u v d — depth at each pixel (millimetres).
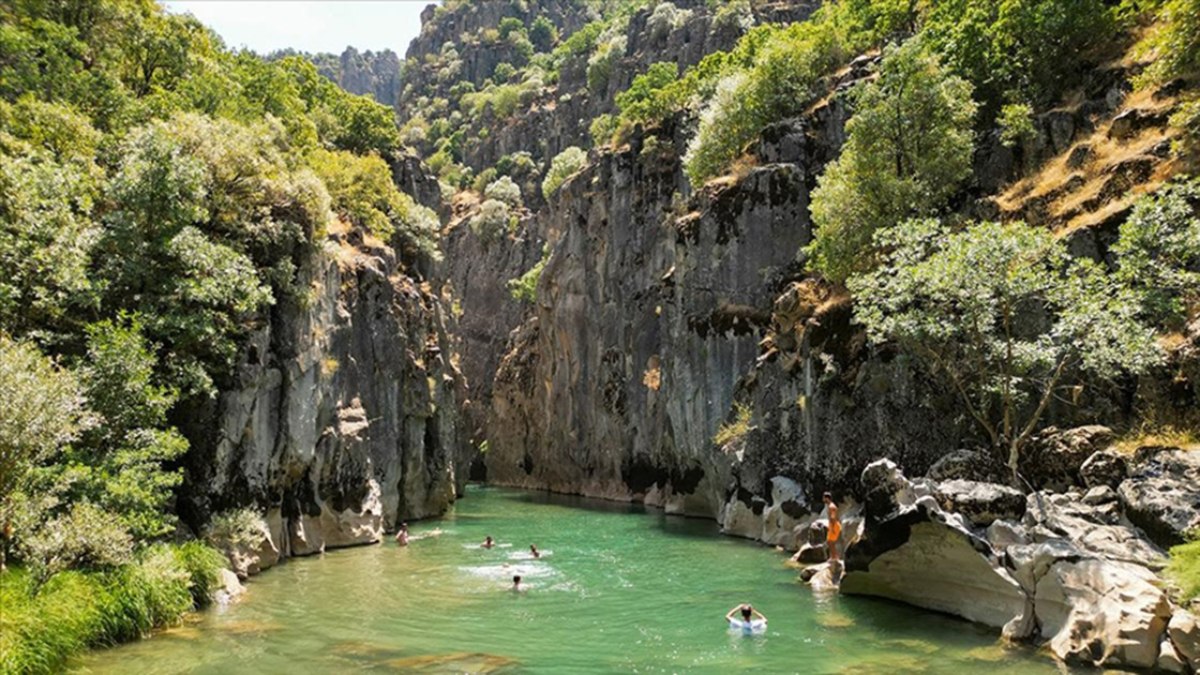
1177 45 22625
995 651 15523
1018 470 20875
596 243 58781
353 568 25547
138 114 27766
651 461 50188
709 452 38781
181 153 24125
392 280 39562
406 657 15383
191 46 37094
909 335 22125
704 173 43406
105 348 18359
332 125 54562
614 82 99875
